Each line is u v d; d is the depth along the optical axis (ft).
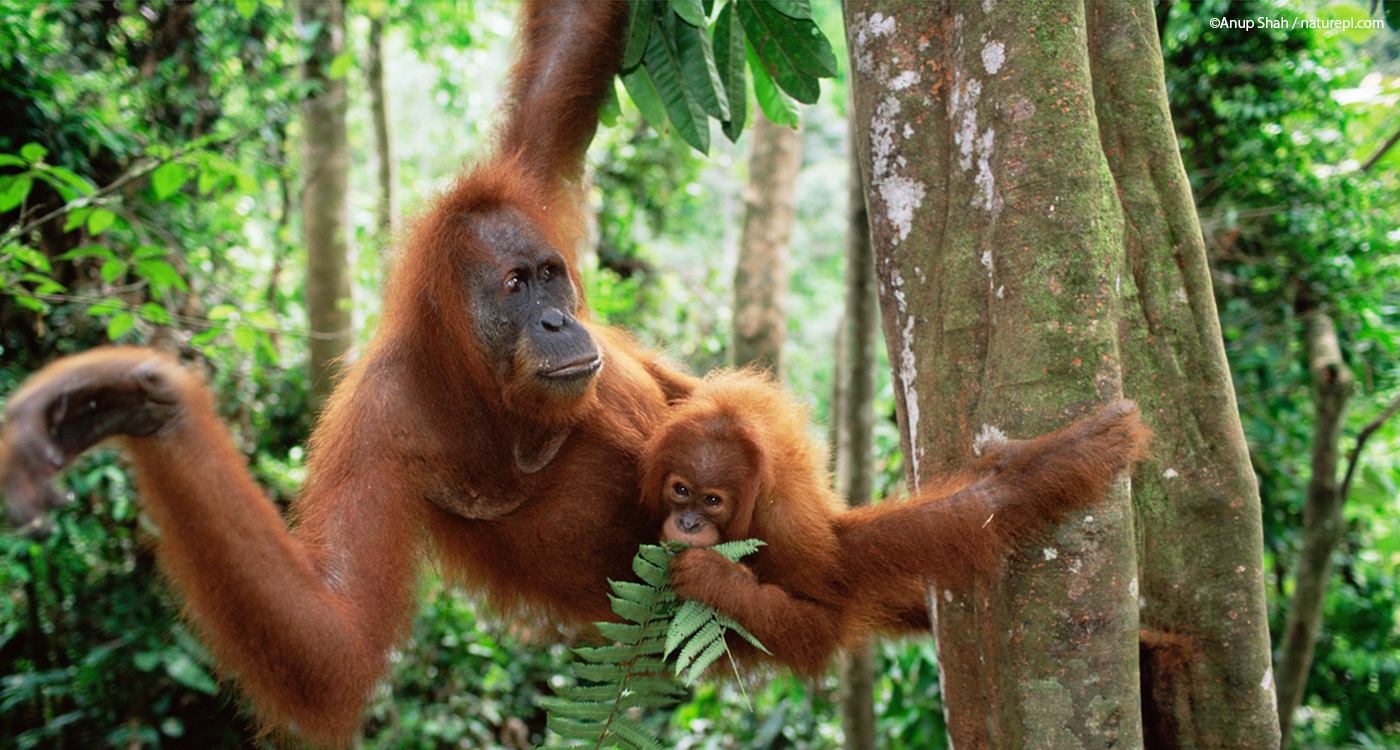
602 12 10.02
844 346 16.42
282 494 20.93
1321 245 16.20
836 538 7.83
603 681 6.67
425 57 31.58
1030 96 5.68
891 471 21.07
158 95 22.30
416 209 8.43
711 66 8.54
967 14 6.06
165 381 5.12
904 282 6.52
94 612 18.10
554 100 9.82
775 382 9.93
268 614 5.63
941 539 6.39
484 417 7.77
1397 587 18.93
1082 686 5.73
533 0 10.50
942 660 6.86
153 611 17.95
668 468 8.07
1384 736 17.85
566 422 7.83
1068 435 5.85
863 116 6.70
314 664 5.80
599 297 19.71
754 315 22.85
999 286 5.87
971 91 6.03
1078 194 5.68
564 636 8.84
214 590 5.52
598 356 7.68
